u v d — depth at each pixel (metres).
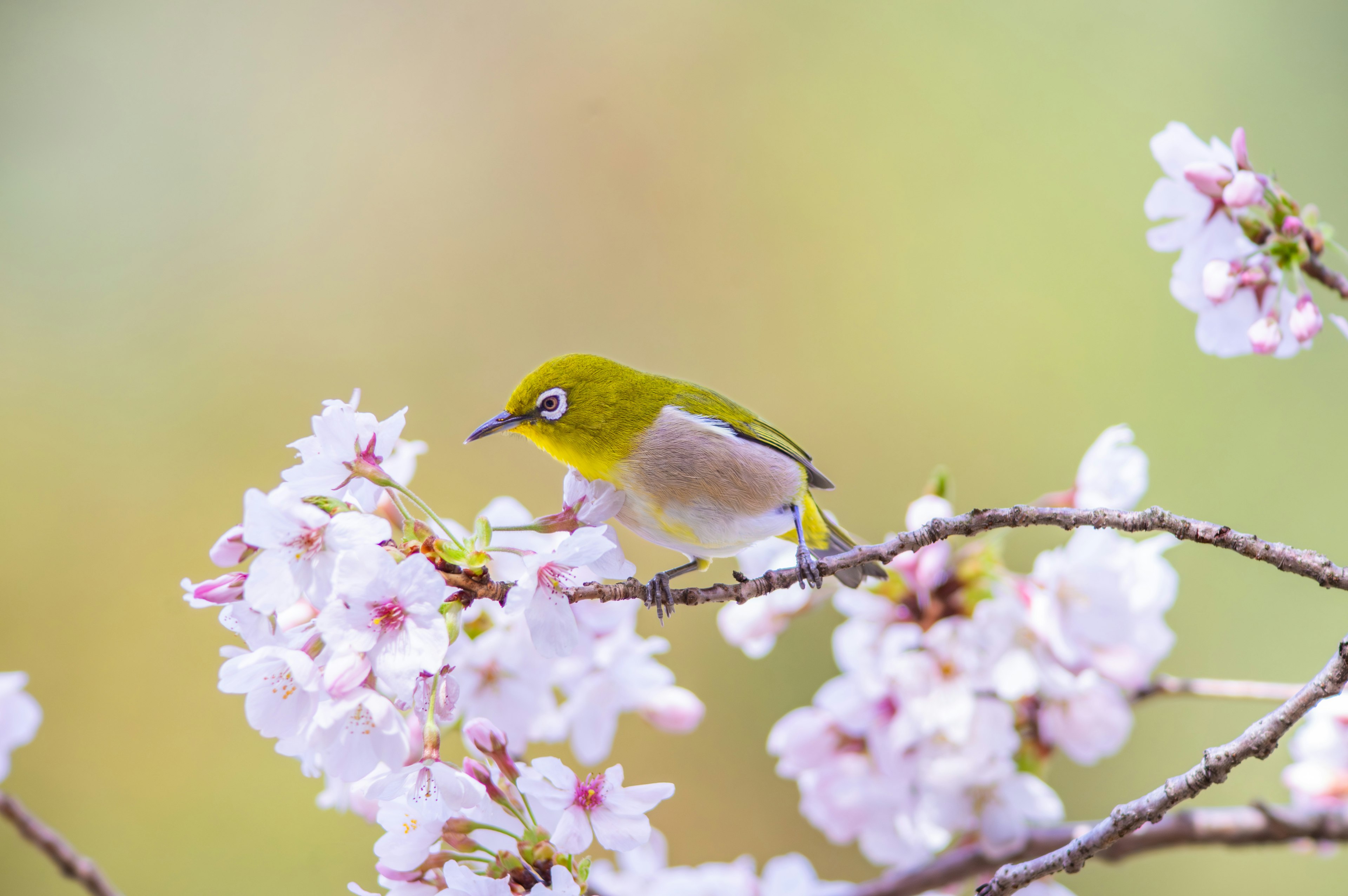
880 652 3.27
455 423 5.84
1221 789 4.34
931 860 3.29
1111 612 3.26
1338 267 3.31
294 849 4.80
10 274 6.04
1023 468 5.54
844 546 3.28
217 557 3.13
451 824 3.14
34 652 5.19
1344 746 3.26
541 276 6.18
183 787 4.90
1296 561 3.14
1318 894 4.23
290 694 3.13
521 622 3.25
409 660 3.12
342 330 5.98
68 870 3.23
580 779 3.15
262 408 5.80
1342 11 5.82
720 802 4.75
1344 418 5.16
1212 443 5.34
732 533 3.25
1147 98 6.06
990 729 3.26
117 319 5.96
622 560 3.17
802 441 5.77
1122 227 5.88
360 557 3.12
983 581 3.26
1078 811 4.44
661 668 3.27
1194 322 5.62
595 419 3.24
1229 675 4.75
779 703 4.89
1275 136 5.78
